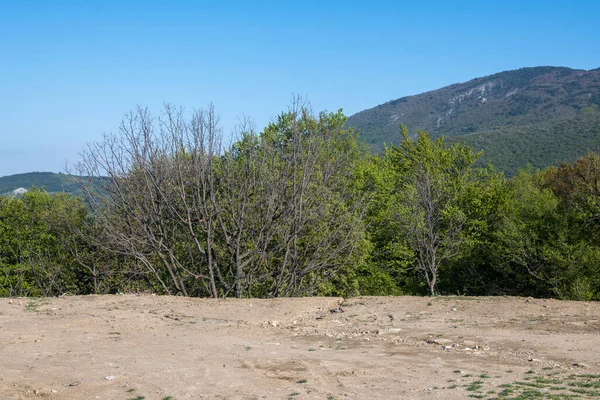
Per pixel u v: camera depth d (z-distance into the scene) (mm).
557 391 8555
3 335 13914
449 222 38375
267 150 25125
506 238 38219
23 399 9180
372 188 37062
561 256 35750
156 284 29297
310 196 24500
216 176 24547
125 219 24453
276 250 24234
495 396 8367
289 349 12477
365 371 10359
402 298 18188
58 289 34938
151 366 10961
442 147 50375
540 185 56812
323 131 29734
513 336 12852
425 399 8438
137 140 23859
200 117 23672
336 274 28031
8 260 37062
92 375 10375
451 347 12156
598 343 11812
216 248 24375
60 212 33531
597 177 40031
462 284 41438
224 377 10156
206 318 16078
